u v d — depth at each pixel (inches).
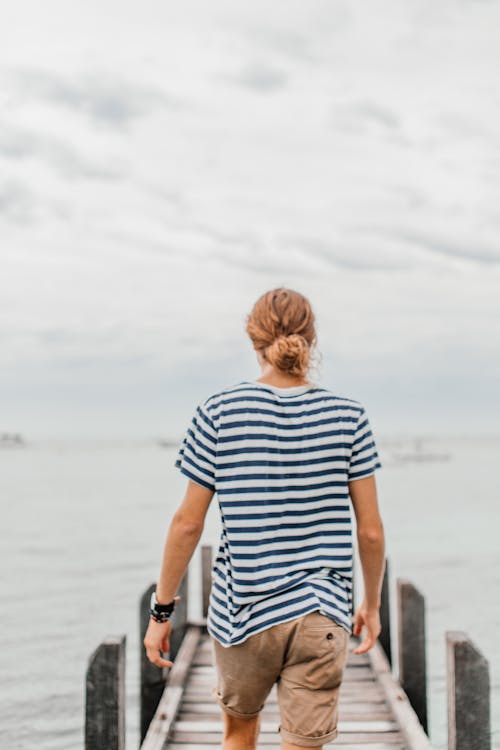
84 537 1198.3
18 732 326.3
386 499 2064.5
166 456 7465.6
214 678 217.8
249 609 86.3
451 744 128.8
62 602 660.7
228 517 87.4
